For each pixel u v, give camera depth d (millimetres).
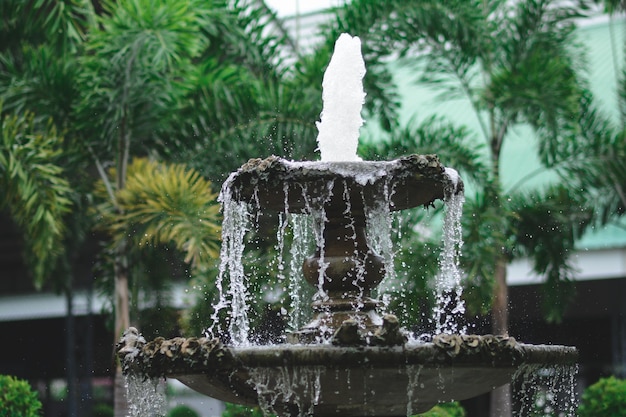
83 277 16453
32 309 17156
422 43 12273
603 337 17781
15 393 10242
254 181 4594
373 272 4781
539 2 12398
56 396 19094
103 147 10930
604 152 11953
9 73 11055
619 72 15062
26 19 11586
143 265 11367
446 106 17781
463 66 12344
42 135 10867
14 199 10445
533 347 4379
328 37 11883
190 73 11133
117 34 10383
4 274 17766
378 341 4090
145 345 4387
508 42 12422
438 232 11312
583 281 16422
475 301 11227
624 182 11875
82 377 16672
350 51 5301
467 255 11109
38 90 10867
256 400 4520
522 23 12391
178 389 17422
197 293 10961
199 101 10844
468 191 13570
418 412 4645
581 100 12359
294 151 10906
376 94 11805
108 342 17062
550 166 12148
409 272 11031
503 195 11805
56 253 10461
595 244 15414
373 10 11844
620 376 16562
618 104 13672
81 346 16969
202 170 10844
